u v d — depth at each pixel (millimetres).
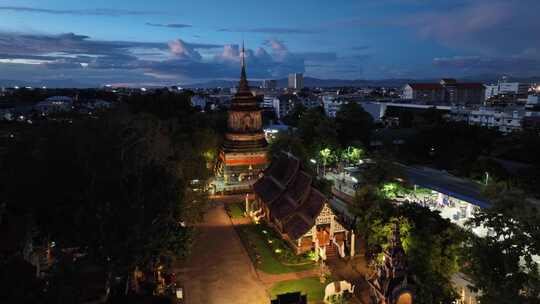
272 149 85875
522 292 28969
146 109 110188
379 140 120375
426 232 39344
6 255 36062
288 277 47031
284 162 65938
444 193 68000
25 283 25219
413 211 45688
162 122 86375
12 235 40156
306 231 50969
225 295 43062
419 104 178375
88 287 38688
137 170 43250
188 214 49531
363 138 117375
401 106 172500
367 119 120500
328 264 50250
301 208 55469
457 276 45969
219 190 83250
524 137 91688
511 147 90312
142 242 35219
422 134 107750
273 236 58688
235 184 88625
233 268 49344
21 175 41781
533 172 72438
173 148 67562
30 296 24812
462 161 86938
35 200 41688
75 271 30828
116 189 38438
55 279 28453
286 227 55062
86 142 45250
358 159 96250
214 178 94875
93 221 34062
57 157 43750
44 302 25469
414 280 34938
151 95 118250
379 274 35531
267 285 45219
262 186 67750
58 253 42500
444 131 104875
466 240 37625
